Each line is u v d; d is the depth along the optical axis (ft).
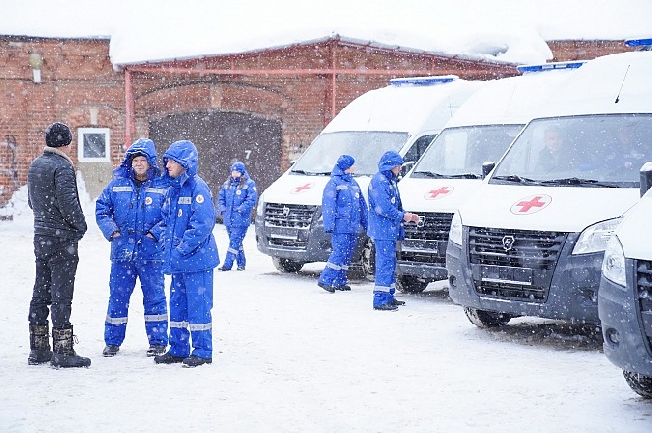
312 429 18.86
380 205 34.68
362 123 48.32
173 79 78.64
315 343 28.14
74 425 19.15
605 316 20.48
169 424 19.22
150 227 26.48
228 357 26.12
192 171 25.17
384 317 33.35
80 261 51.67
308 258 44.04
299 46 73.77
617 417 19.75
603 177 29.53
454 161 40.34
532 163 31.73
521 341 28.76
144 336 29.91
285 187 45.98
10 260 51.44
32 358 25.14
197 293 25.02
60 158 24.91
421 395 21.65
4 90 77.61
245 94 78.84
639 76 32.73
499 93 42.11
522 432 18.67
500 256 28.22
